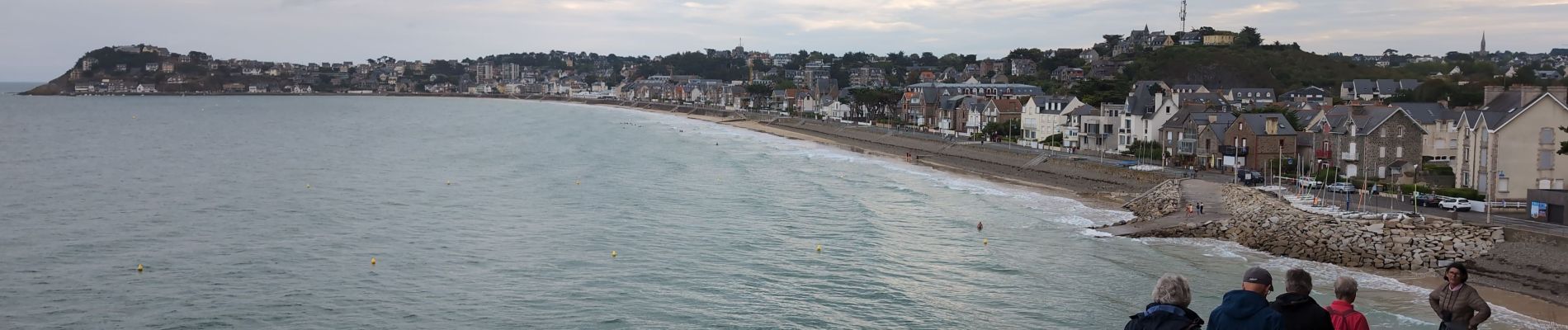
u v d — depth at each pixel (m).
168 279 58.38
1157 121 132.38
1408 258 60.94
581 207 89.00
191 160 140.12
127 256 65.12
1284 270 61.44
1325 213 69.31
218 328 48.56
